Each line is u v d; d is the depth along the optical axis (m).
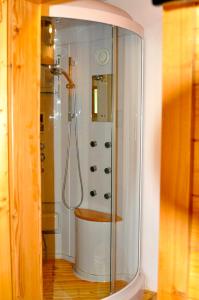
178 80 0.60
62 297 2.26
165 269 0.63
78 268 2.64
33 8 1.50
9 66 1.42
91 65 2.54
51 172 2.87
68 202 2.85
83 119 2.68
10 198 1.46
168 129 0.62
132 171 2.41
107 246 2.44
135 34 2.26
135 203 2.42
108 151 2.51
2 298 1.45
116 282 2.34
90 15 2.01
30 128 1.52
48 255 2.90
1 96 1.41
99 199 2.63
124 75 2.36
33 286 1.57
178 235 0.62
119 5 2.46
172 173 0.62
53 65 2.67
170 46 0.60
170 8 0.60
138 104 2.37
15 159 1.47
